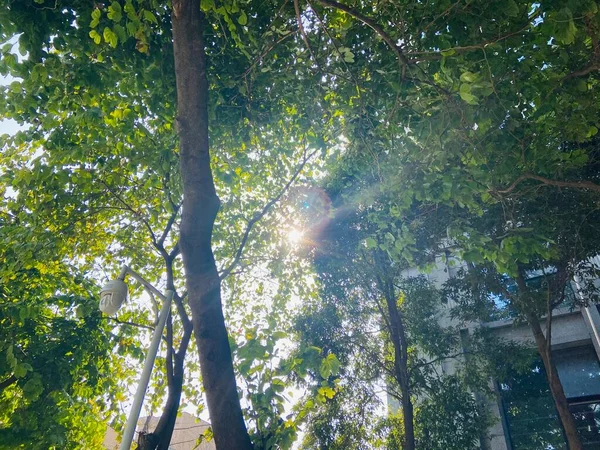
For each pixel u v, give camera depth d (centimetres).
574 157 729
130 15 481
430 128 646
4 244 714
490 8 564
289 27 777
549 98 618
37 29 579
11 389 852
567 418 1027
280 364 416
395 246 678
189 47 492
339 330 1313
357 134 805
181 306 788
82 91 670
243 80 804
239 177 987
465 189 624
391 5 683
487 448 1545
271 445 386
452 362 1683
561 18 468
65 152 715
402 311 1381
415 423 1318
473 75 505
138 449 585
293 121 927
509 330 1706
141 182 870
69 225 791
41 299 891
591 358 1591
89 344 845
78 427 884
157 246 819
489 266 1223
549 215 979
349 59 646
